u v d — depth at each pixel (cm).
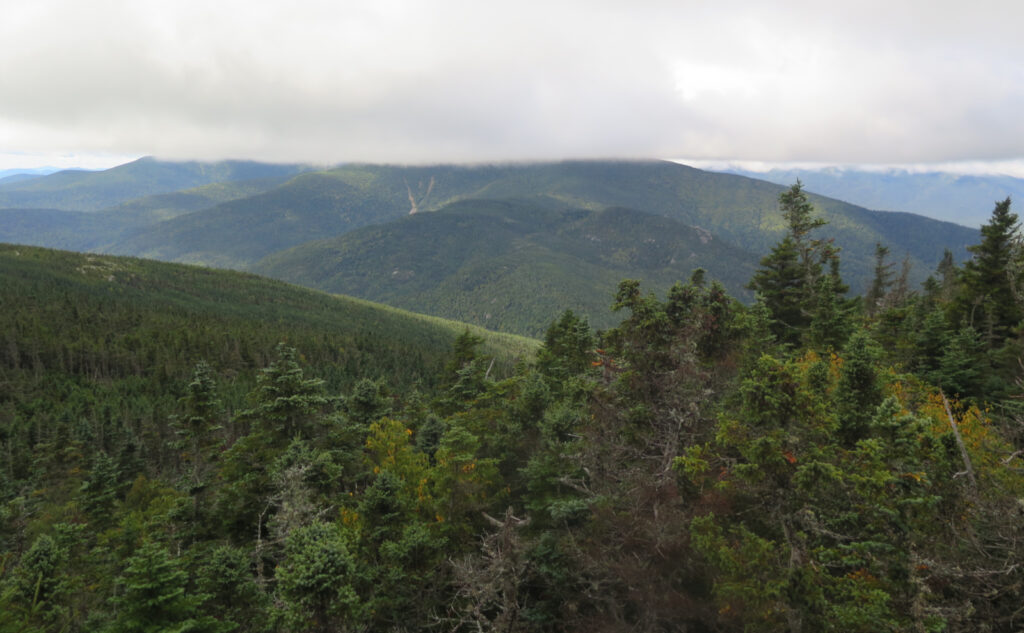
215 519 2131
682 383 1703
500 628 1420
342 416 2667
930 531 1123
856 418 1426
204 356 11500
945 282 5625
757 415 1278
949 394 2192
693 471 1398
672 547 1477
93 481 3127
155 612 1273
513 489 2508
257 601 1573
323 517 1958
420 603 1792
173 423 3269
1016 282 2708
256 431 2355
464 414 3016
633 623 1523
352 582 1464
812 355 2492
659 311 1795
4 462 5741
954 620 980
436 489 2175
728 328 2002
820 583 1148
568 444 2069
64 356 10788
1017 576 965
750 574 1206
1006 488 1139
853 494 1280
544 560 1697
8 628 1573
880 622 1014
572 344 3475
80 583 1838
